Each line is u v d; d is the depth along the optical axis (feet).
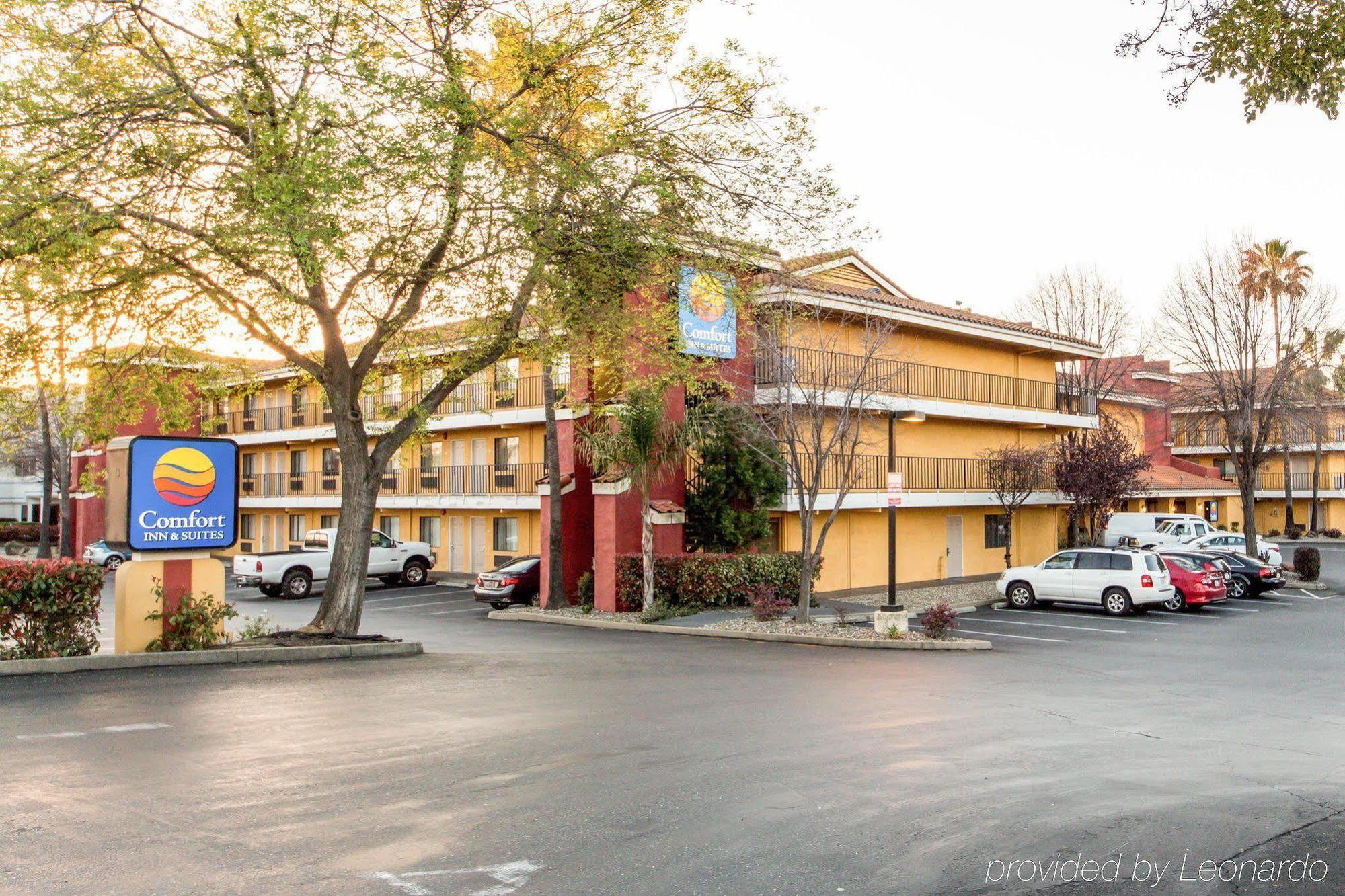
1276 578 96.02
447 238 46.09
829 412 82.89
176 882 16.06
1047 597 83.66
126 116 40.55
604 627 71.46
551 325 52.70
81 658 39.01
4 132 38.81
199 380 56.03
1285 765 27.94
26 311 43.21
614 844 18.70
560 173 45.98
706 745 27.96
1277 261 118.42
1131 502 147.74
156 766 23.47
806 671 46.55
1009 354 114.73
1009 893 16.63
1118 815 21.47
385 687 37.52
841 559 92.07
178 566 43.98
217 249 40.55
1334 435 188.24
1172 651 59.31
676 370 55.67
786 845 18.86
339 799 21.20
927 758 27.12
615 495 77.56
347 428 51.01
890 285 105.50
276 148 39.27
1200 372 110.52
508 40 48.14
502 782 23.07
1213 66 24.98
